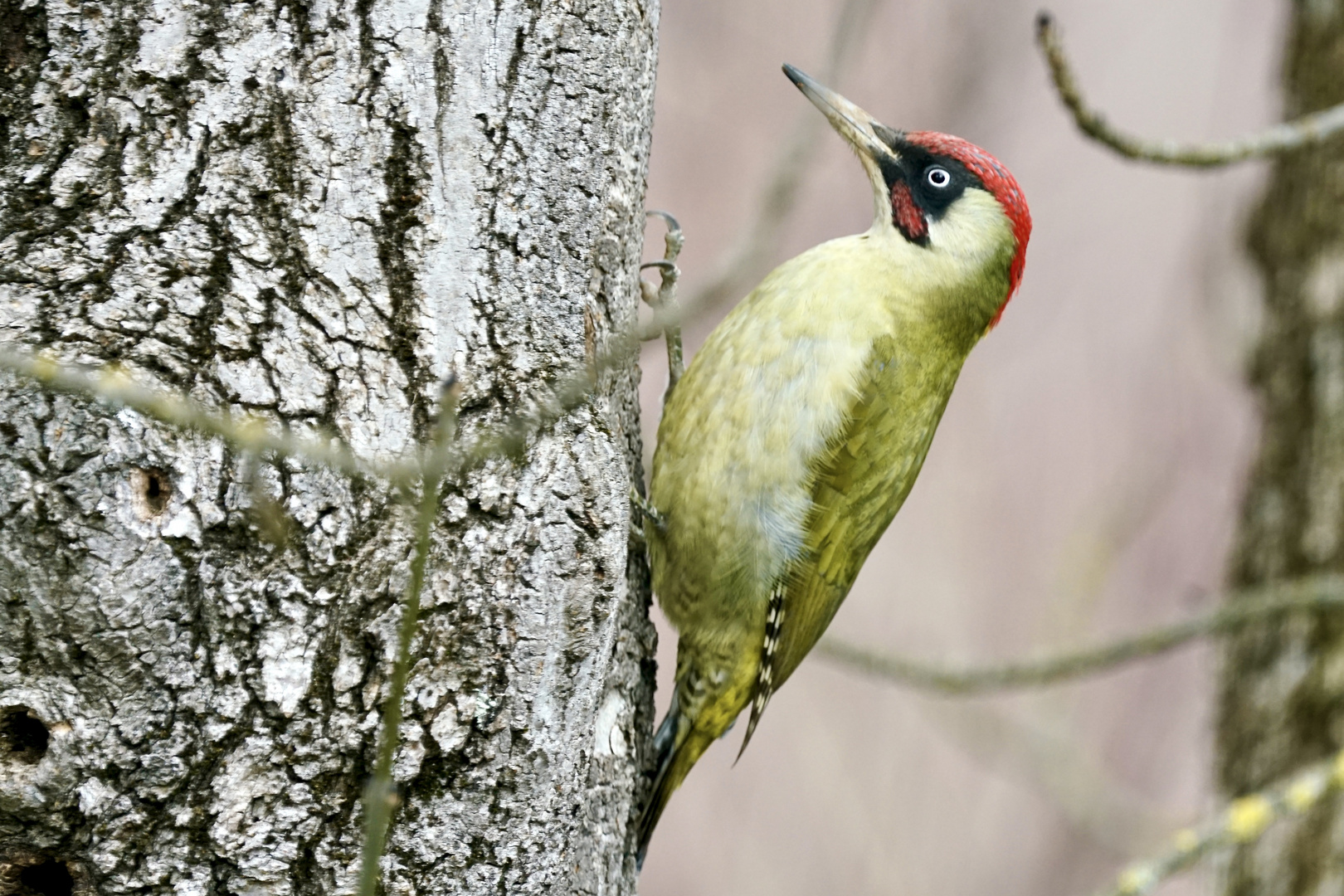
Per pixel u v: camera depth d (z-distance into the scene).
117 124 5.07
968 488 18.23
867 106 17.06
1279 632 11.71
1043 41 8.04
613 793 6.86
